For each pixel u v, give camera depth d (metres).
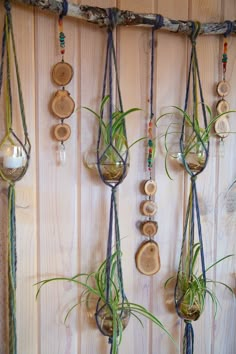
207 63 1.08
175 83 1.05
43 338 0.97
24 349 0.95
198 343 1.14
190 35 1.03
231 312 1.17
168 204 1.07
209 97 1.09
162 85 1.04
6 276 0.92
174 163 1.07
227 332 1.17
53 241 0.97
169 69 1.04
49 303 0.97
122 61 1.00
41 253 0.96
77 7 0.89
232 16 1.10
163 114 1.05
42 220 0.95
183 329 1.12
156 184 1.05
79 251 1.00
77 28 0.95
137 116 1.02
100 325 0.94
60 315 0.99
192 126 1.02
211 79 1.09
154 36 1.02
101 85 0.98
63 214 0.97
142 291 1.06
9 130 0.87
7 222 0.91
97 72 0.98
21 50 0.90
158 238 1.07
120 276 0.97
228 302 1.17
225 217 1.14
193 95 1.05
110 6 0.99
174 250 1.09
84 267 1.00
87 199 1.00
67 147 0.96
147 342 1.08
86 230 1.00
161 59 1.03
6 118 0.88
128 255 1.04
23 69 0.91
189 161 1.02
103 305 0.95
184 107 1.06
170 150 1.06
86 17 0.90
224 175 1.13
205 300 1.13
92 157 0.98
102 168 0.94
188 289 1.03
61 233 0.98
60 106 0.93
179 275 1.07
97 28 0.97
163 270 1.08
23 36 0.90
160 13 1.03
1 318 0.92
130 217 1.04
